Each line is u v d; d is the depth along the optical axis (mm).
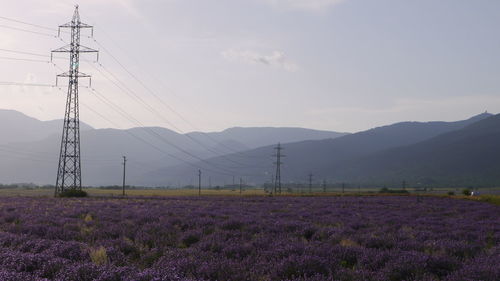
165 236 15727
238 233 15961
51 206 33375
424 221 25031
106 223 19953
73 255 10766
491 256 12195
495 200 60969
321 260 10086
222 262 9781
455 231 19219
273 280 9109
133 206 34312
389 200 58938
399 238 16438
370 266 10734
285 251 11602
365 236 15727
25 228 16844
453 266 10586
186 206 35438
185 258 10094
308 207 38438
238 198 63312
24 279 7789
